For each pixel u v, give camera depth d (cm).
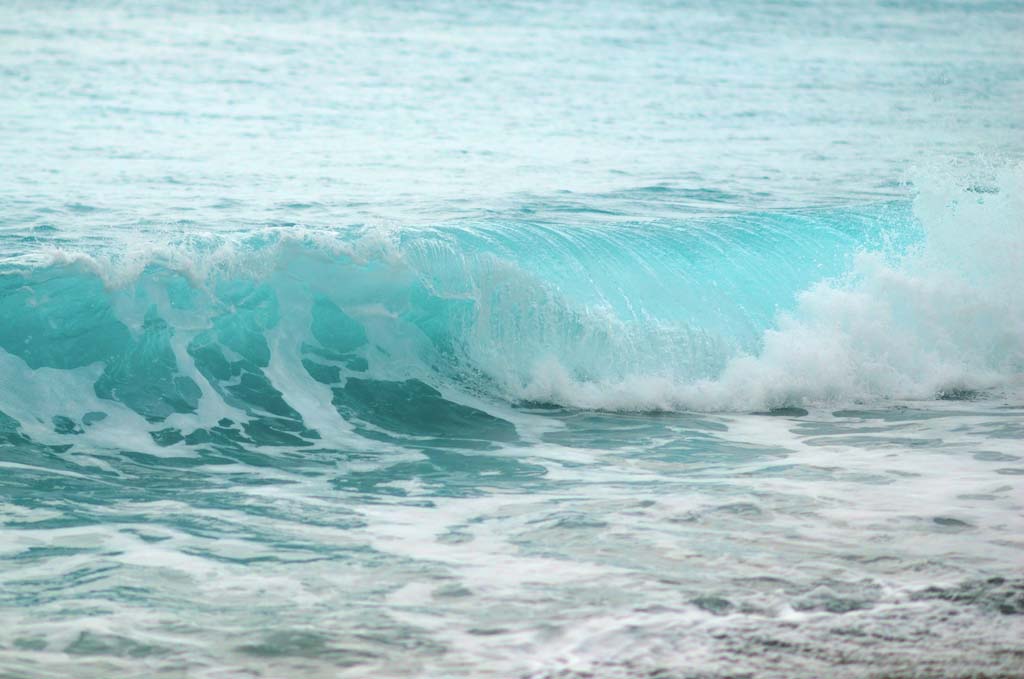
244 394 3219
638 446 3014
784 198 5038
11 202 4525
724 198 5034
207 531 2273
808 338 3644
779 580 1958
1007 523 2256
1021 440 2997
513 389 3481
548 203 4831
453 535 2250
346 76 10012
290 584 1978
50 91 8356
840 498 2455
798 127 7669
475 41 13275
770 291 3878
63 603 1880
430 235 3791
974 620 1788
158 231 4116
